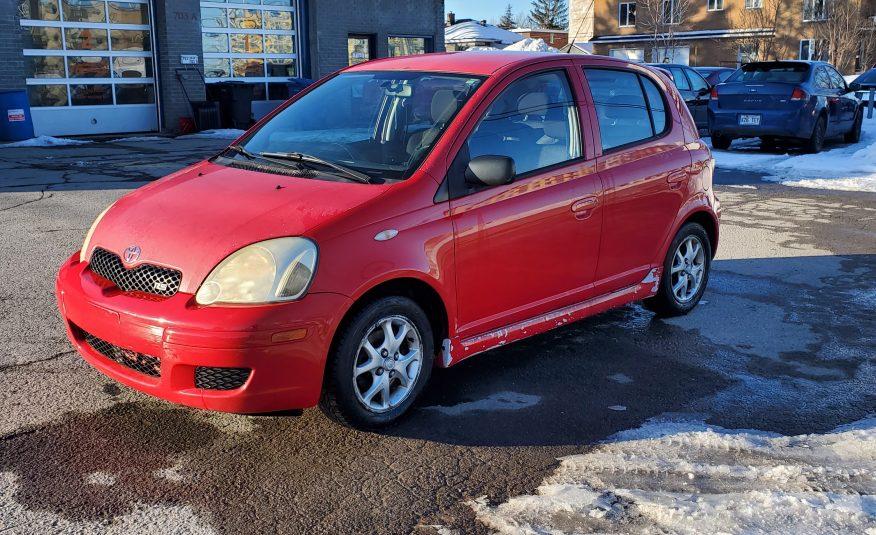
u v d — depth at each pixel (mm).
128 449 3615
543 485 3383
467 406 4164
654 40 45469
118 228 3879
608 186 4770
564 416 4070
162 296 3520
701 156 5613
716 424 4020
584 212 4609
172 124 19250
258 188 3943
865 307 6016
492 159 3910
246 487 3330
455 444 3742
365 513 3156
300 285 3422
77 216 8688
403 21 23344
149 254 3613
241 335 3311
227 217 3680
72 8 17594
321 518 3117
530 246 4324
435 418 4012
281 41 21531
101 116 18375
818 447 3756
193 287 3445
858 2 42344
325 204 3709
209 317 3338
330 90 4867
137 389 3598
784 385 4539
